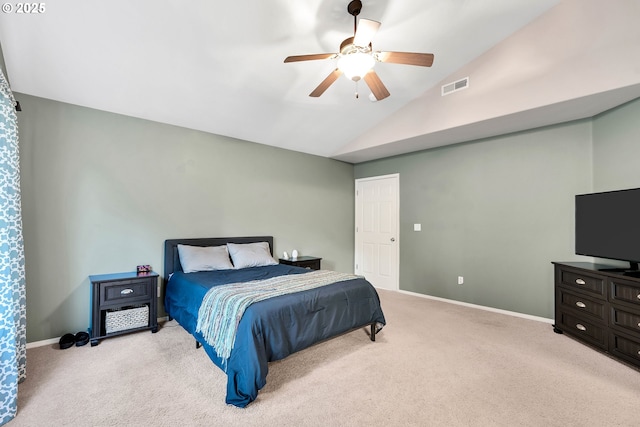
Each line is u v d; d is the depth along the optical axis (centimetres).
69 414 179
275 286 258
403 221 497
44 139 282
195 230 381
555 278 313
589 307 269
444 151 444
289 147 477
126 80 280
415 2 251
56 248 286
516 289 370
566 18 270
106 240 315
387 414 180
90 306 301
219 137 407
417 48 305
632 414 180
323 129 433
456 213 429
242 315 206
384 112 412
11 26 213
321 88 252
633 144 272
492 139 393
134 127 337
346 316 260
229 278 301
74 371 229
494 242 390
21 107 269
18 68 246
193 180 380
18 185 227
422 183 471
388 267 519
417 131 387
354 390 206
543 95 284
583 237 297
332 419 175
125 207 328
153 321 306
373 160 549
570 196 332
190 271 333
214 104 338
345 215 570
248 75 302
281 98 349
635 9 236
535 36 288
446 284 438
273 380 219
